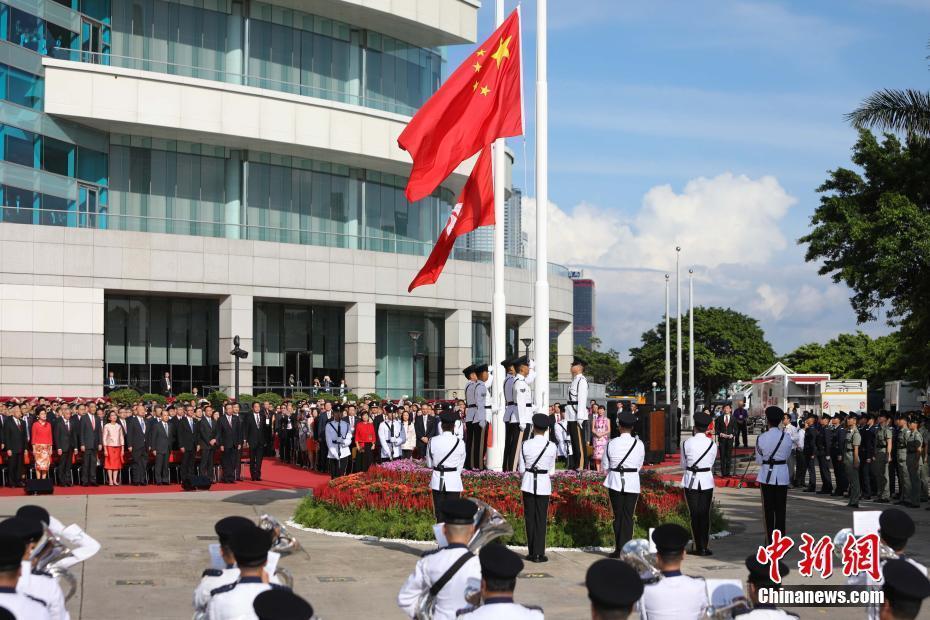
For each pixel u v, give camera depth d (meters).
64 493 24.62
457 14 52.28
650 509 17.20
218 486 27.36
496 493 16.77
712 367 86.62
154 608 11.45
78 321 41.56
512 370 19.89
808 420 28.73
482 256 53.72
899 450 23.97
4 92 40.31
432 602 7.27
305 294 46.81
